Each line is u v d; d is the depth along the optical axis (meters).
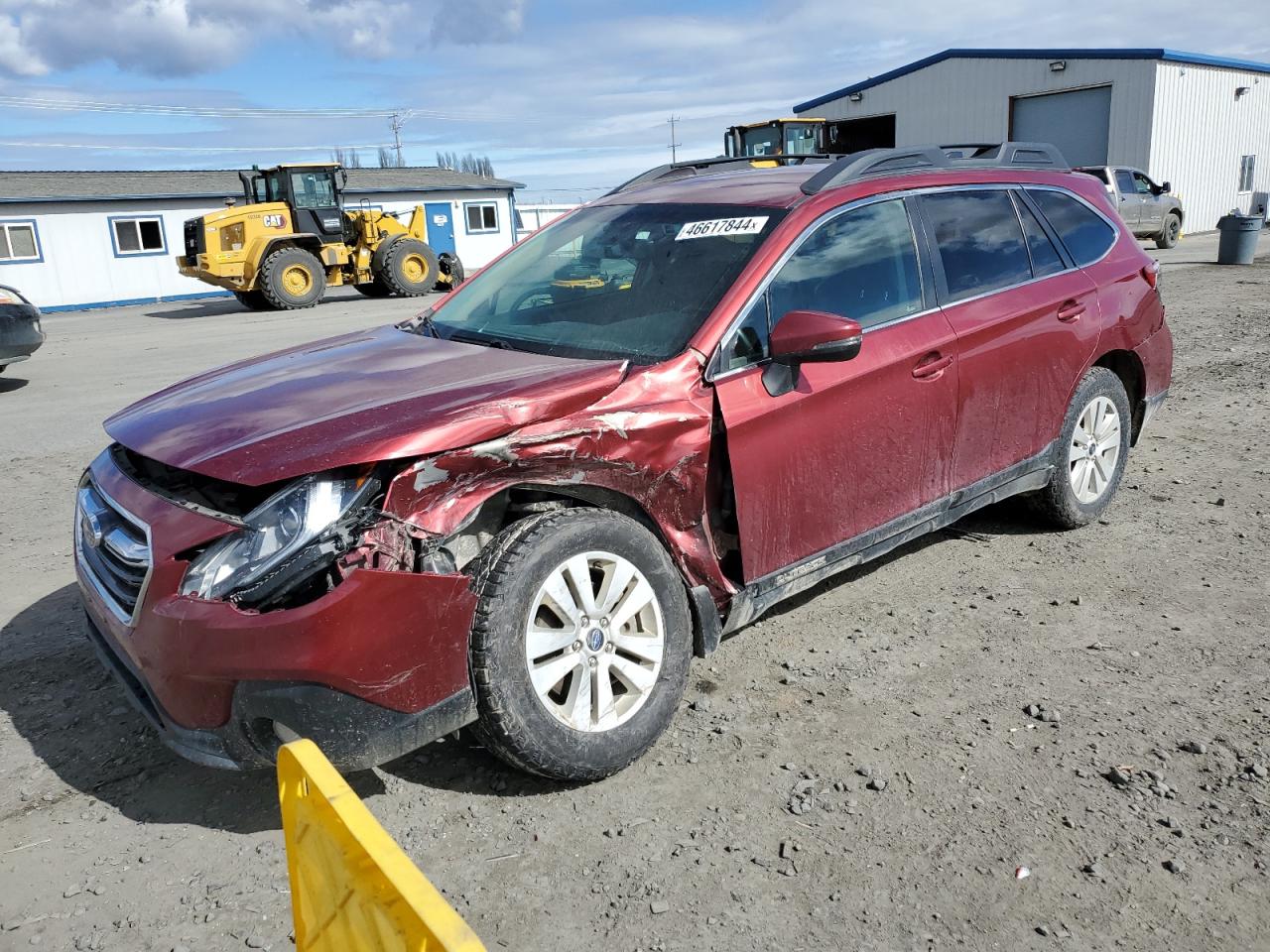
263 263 20.50
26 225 27.91
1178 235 24.41
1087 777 2.96
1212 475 5.85
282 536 2.53
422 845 2.72
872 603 4.23
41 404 9.61
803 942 2.36
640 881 2.57
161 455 2.81
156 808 2.94
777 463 3.36
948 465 4.03
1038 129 30.67
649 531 3.15
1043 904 2.46
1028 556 4.69
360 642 2.50
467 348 3.58
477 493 2.74
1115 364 5.09
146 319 21.56
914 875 2.58
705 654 3.24
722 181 4.24
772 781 2.98
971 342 4.01
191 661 2.50
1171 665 3.62
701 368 3.21
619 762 2.95
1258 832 2.70
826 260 3.64
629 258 3.79
